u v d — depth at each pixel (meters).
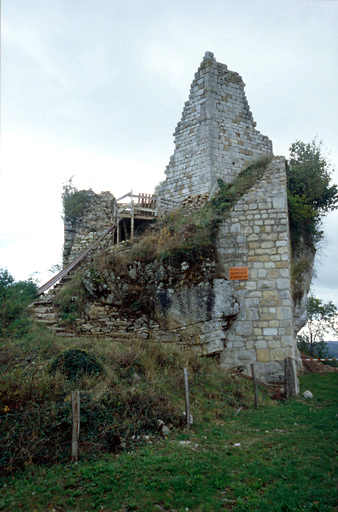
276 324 11.84
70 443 6.54
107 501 5.19
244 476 5.66
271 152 18.41
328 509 4.68
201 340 11.78
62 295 13.48
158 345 10.72
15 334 10.82
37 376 7.65
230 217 12.82
